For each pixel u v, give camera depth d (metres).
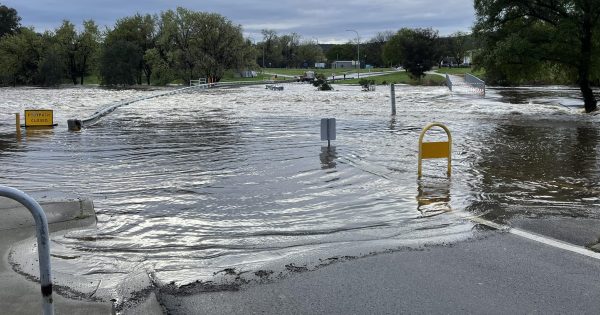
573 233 7.00
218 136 18.12
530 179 10.70
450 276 5.54
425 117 25.00
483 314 4.66
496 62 27.88
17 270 5.59
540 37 27.64
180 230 7.36
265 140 16.89
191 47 86.62
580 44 27.39
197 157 13.64
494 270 5.70
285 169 11.85
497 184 10.21
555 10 27.52
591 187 9.97
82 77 101.44
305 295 5.10
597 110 28.42
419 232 7.14
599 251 6.30
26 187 10.16
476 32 29.61
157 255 6.35
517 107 32.34
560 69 29.80
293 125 21.53
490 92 52.97
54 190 9.87
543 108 31.56
